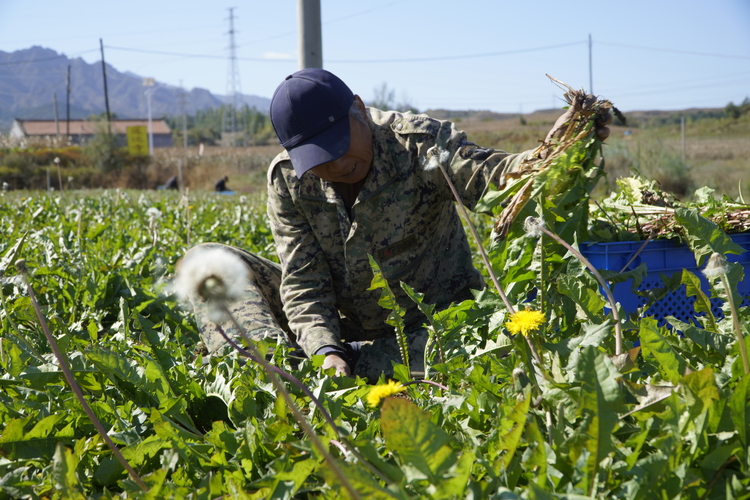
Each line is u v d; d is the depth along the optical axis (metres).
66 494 1.07
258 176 35.72
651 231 2.16
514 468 1.09
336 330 2.54
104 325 2.87
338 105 2.28
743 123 55.34
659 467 0.97
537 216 1.73
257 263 2.84
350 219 2.56
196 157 42.72
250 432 1.31
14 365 1.68
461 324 1.76
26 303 2.39
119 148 36.41
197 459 1.30
